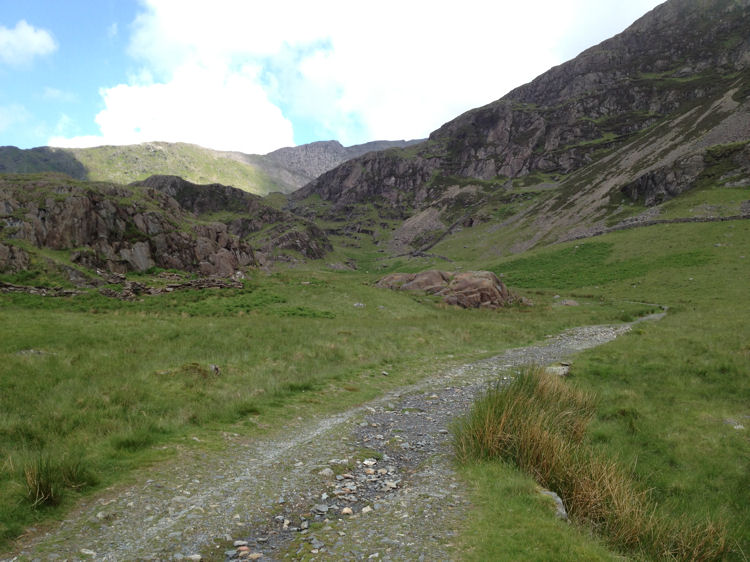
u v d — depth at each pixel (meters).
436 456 10.70
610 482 8.84
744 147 113.31
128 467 9.28
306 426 13.12
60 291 40.62
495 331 34.41
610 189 152.75
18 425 10.71
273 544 6.69
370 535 6.89
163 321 28.64
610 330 35.38
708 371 17.58
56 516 7.12
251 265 74.06
